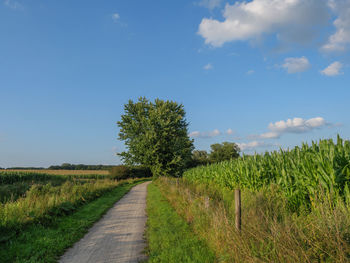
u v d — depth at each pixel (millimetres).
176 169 42156
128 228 9047
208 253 5551
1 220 7582
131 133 44906
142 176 60844
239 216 5441
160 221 9500
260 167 10062
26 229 7902
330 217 3986
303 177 6637
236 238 4914
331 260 3461
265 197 7281
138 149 42188
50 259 5828
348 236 3611
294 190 7176
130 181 41750
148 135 40969
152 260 5527
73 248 6805
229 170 13500
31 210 9133
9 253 6043
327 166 5859
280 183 7871
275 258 3885
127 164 44750
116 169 49188
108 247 6840
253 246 4457
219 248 5488
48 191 16109
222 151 80500
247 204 7109
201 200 9508
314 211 5000
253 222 5160
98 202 15305
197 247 6008
